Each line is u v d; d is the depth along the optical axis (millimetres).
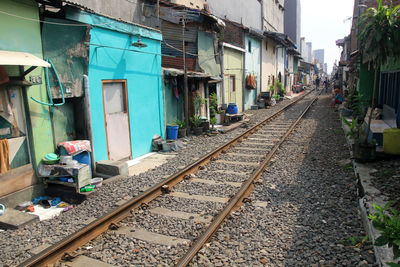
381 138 8812
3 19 5902
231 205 5699
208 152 10328
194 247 4355
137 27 9914
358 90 16953
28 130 6562
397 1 11727
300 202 6078
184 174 7840
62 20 7098
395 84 10016
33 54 6504
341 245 4422
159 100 11680
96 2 11578
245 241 4664
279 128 15000
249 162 9094
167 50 14367
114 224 5211
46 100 6883
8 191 6121
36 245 4672
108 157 8977
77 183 6547
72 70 7430
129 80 9820
